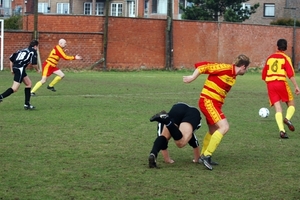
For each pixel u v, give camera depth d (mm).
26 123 14336
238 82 30922
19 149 11062
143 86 26141
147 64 38281
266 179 9188
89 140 12188
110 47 36875
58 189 8250
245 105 19766
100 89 24109
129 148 11422
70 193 8055
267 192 8383
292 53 44688
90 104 18672
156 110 17438
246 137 13180
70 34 35531
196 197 8023
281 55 13922
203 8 49844
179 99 20922
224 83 10016
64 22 37781
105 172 9359
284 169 9930
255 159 10742
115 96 21422
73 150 11078
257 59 42812
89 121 14883
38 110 16875
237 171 9719
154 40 38375
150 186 8555
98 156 10602
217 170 9758
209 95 10055
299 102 21656
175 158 10672
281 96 13727
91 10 65688
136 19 37562
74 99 20078
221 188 8555
